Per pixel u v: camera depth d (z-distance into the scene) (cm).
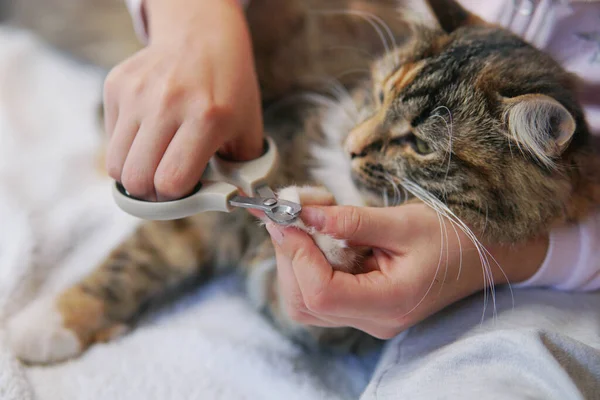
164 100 71
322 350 90
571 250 77
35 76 152
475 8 94
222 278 103
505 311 74
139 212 69
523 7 90
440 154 76
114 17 158
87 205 113
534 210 74
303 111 110
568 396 57
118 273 94
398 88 84
